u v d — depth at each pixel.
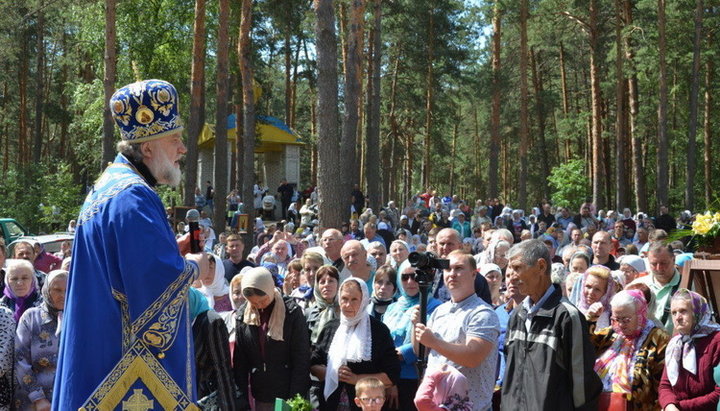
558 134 56.09
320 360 6.56
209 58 31.75
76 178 48.62
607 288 6.34
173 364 3.15
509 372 4.90
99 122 30.64
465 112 72.31
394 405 6.15
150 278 3.05
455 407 4.99
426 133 49.00
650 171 52.53
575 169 44.94
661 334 5.50
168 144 3.38
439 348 4.87
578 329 4.66
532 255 4.83
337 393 6.26
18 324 5.98
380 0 30.09
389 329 6.38
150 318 3.07
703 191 47.22
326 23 15.23
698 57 36.25
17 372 5.83
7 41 38.81
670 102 43.62
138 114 3.32
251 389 6.24
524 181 37.19
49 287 5.87
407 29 43.41
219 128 24.50
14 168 37.97
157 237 3.11
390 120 53.56
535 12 37.66
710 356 5.15
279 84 60.50
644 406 5.40
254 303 6.09
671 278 6.75
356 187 28.88
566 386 4.68
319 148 15.26
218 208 24.44
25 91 49.47
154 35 30.20
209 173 40.47
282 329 6.12
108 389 3.08
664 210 29.27
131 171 3.29
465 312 5.19
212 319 5.54
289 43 42.00
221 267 7.29
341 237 9.20
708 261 5.75
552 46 45.91
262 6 29.61
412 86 50.84
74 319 3.15
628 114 46.88
